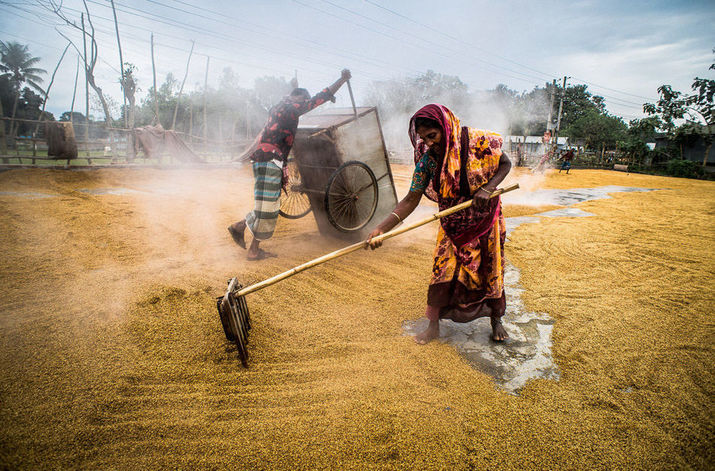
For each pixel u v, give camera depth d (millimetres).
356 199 4824
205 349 2529
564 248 5137
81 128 19188
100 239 4836
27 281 3467
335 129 4504
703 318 3088
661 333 2840
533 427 1899
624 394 2154
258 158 4109
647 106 29734
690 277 4051
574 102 58156
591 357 2525
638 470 1661
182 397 2078
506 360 2494
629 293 3607
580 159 31250
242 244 4512
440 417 1958
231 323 2270
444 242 2559
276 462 1686
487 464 1688
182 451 1737
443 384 2232
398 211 2549
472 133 2287
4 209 6211
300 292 3469
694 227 6652
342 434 1839
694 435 1852
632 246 5277
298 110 4152
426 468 1665
